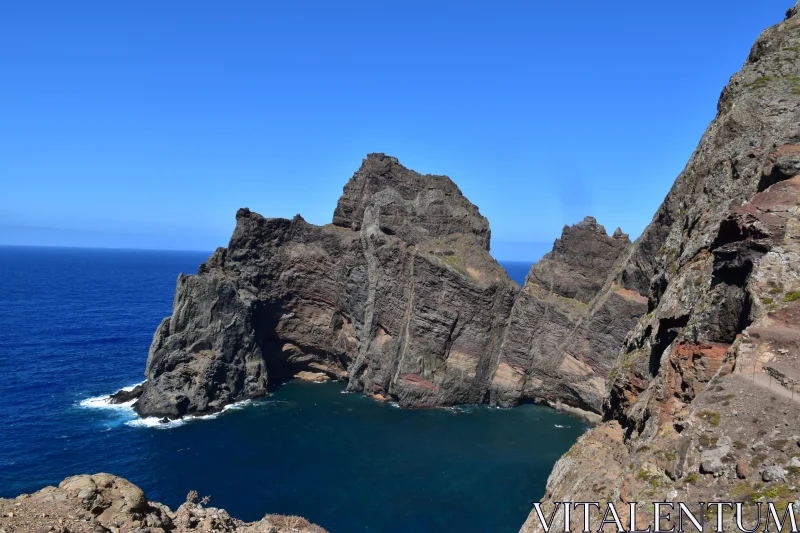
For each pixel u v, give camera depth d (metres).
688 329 28.95
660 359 34.06
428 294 95.12
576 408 91.00
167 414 83.44
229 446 72.44
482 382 95.94
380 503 56.94
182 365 89.00
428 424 84.00
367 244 101.81
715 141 47.56
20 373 102.25
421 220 102.50
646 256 82.38
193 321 91.56
